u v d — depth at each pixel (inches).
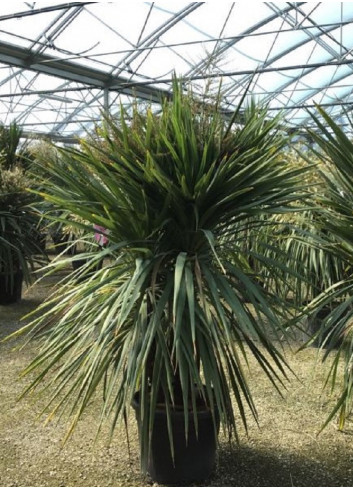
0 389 94.7
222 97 61.9
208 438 63.3
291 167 70.6
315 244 70.6
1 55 264.8
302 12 266.1
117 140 62.6
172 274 60.8
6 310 156.5
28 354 114.5
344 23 255.0
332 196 69.3
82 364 60.0
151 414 54.9
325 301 67.3
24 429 79.2
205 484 64.2
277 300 62.4
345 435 77.9
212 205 60.0
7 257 153.5
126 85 315.3
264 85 379.9
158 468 63.7
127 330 62.6
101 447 73.7
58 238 216.8
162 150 60.1
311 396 92.7
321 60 339.3
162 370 59.5
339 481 65.2
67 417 83.4
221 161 58.4
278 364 59.2
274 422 82.2
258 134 63.5
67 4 233.8
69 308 64.4
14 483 64.5
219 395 54.5
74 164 63.9
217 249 65.8
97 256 56.6
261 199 61.8
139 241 58.9
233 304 55.6
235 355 58.1
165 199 57.7
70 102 404.2
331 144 63.7
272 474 66.6
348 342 69.5
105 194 59.9
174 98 60.2
